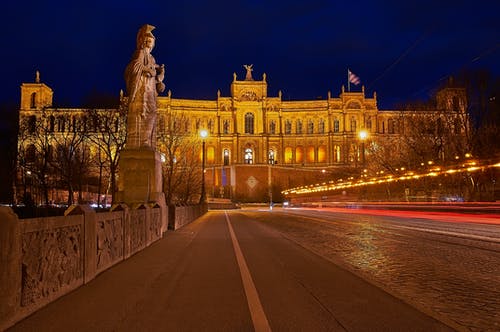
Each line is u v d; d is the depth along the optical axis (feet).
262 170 406.62
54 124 180.04
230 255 43.24
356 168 302.45
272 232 73.41
